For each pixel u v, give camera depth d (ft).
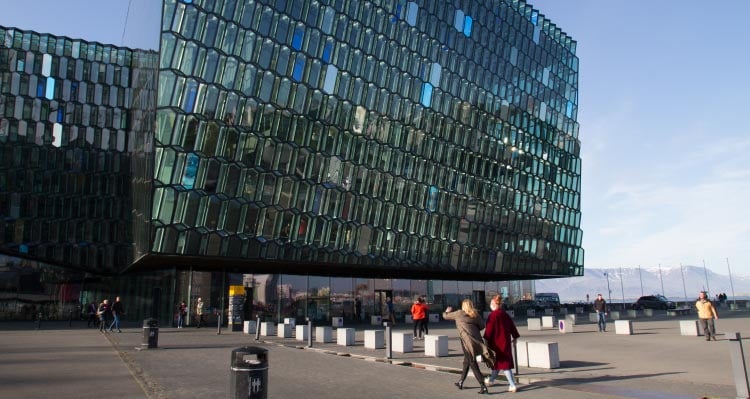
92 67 162.09
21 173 147.13
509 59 177.88
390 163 136.67
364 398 28.63
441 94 152.15
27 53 154.40
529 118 184.34
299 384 33.71
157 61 98.73
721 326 88.48
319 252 119.55
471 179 160.35
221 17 104.06
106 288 156.04
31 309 145.89
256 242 108.68
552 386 32.58
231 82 105.19
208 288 123.44
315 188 119.24
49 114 153.89
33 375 36.65
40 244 145.48
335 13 125.39
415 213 142.51
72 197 151.64
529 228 180.55
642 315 143.95
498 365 30.71
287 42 115.14
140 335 81.92
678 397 28.40
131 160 148.15
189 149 99.45
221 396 28.78
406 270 151.23
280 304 135.23
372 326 119.44
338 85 124.88
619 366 42.14
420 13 147.64
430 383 34.06
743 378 26.40
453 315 32.04
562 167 198.39
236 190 105.60
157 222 96.48
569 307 187.52
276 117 112.47
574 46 209.97
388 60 137.69
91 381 34.01
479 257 161.07
